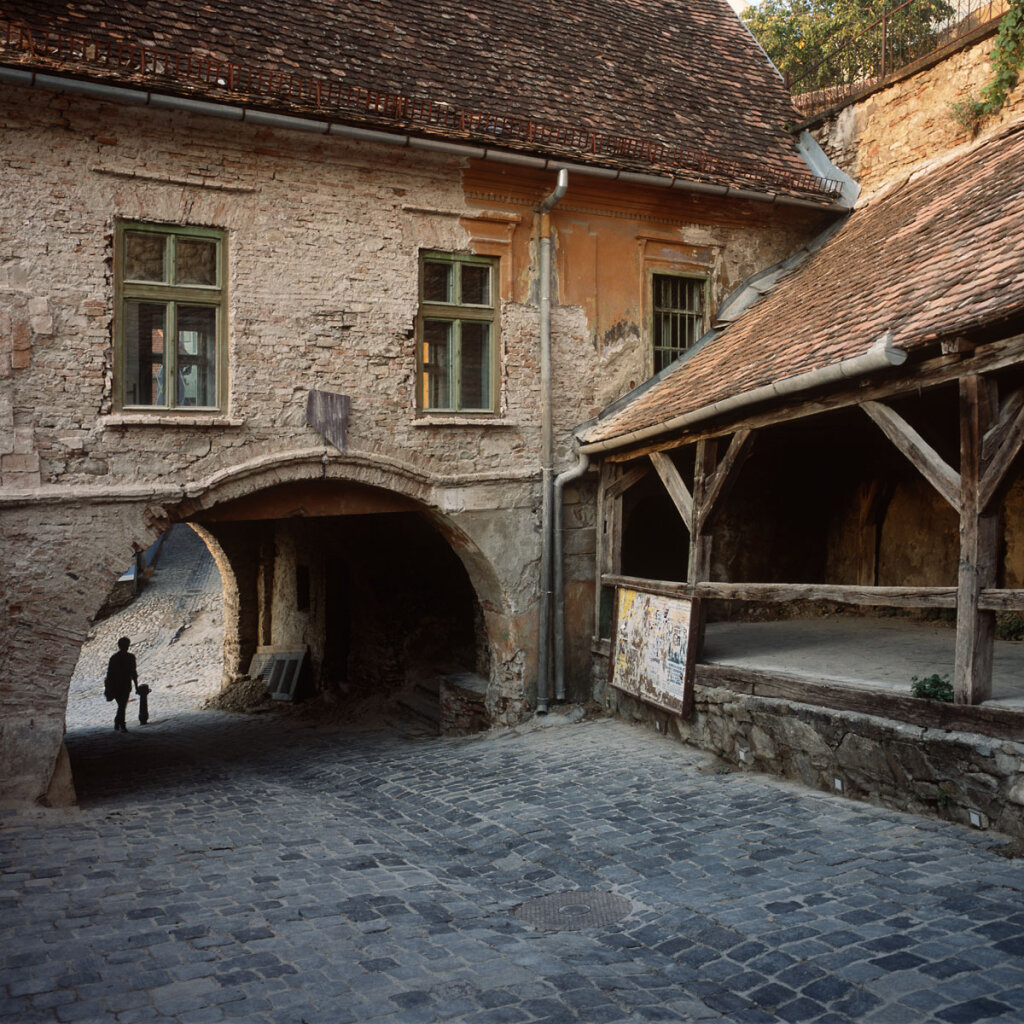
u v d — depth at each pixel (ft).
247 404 32.78
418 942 17.66
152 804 29.76
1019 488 36.37
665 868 21.21
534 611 38.65
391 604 50.93
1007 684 25.29
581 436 38.78
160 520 31.50
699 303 41.98
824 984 14.94
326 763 36.94
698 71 45.83
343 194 34.27
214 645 79.51
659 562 43.11
